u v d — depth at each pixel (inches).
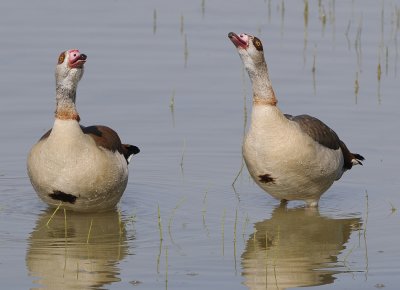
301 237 515.5
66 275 452.8
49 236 512.4
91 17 948.6
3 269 459.8
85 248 492.1
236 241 505.0
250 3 1010.1
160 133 688.4
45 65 810.2
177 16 959.0
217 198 585.3
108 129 562.3
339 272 460.4
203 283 442.6
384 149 658.8
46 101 736.3
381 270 461.1
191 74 802.8
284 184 552.1
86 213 554.9
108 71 804.0
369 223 539.8
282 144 541.0
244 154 556.7
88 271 457.1
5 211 556.4
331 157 561.9
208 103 743.1
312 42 882.8
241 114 722.8
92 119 706.2
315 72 806.5
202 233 518.3
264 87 546.0
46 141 530.3
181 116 717.3
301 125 557.0
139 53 850.1
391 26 923.4
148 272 456.4
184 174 627.5
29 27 907.4
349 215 556.1
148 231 521.3
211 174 629.0
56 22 927.0
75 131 524.7
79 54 518.6
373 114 718.5
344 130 689.6
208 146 670.5
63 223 536.1
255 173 554.3
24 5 982.4
